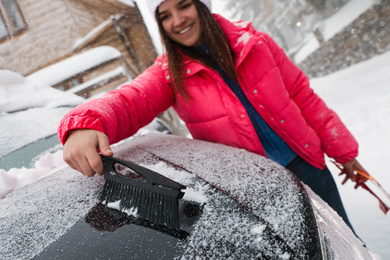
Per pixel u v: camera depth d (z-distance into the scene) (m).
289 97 1.05
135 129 0.86
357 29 10.00
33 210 0.57
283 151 1.08
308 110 1.17
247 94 0.99
